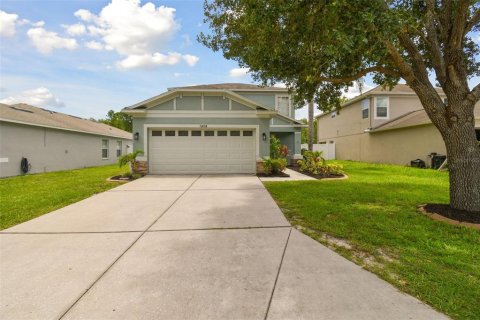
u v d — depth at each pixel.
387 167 14.91
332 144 25.86
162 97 11.41
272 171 11.66
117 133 23.33
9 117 12.06
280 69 6.20
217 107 11.71
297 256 3.43
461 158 5.08
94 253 3.54
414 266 3.11
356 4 3.98
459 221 4.62
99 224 4.79
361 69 5.93
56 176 12.08
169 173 11.89
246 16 5.52
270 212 5.51
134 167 11.41
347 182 9.36
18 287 2.72
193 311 2.33
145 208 5.91
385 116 19.20
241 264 3.21
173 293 2.61
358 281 2.80
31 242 3.94
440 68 5.31
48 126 14.27
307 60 5.56
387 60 5.69
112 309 2.37
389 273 2.96
